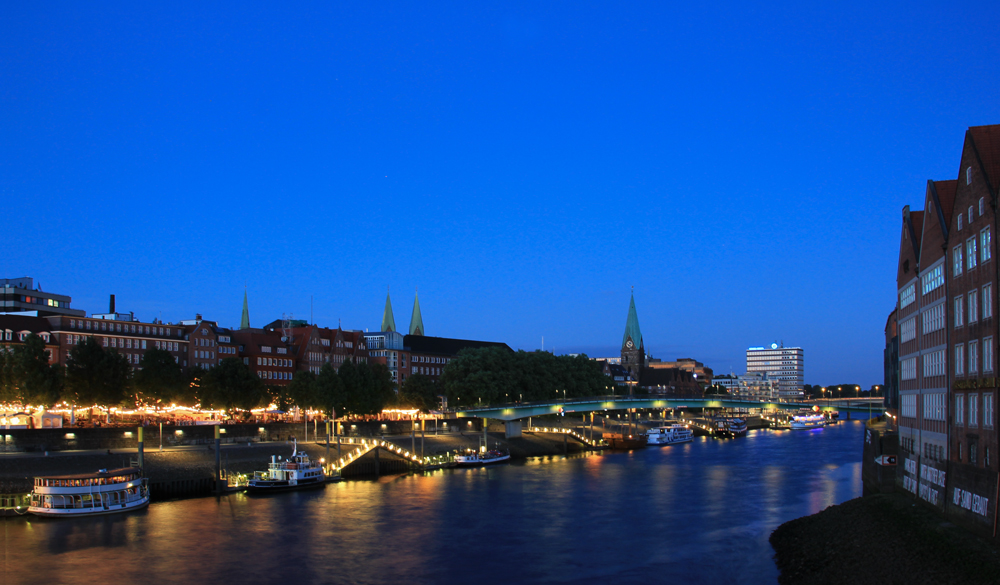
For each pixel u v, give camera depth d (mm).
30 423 142750
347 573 78125
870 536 77000
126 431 135375
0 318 180875
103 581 74750
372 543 90000
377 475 152000
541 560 82750
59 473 114812
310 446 156125
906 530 74000
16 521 99812
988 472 65500
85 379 148750
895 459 101188
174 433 143250
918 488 86688
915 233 95062
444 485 136750
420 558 83562
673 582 74312
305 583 75000
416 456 162875
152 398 164375
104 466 120312
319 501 117750
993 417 65125
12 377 145000
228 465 133375
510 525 100062
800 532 89688
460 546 88812
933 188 84938
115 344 197750
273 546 88250
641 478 146375
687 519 103438
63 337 186250
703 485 135625
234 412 177250
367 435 183500
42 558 82188
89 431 130375
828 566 73312
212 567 79688
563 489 131375
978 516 67188
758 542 89250
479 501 118625
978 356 68875
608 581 75125
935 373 82375
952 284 76312
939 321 81312
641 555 84375
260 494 124312
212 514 106250
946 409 77438
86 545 87500
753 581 73750
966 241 72375
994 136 70688
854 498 108312
